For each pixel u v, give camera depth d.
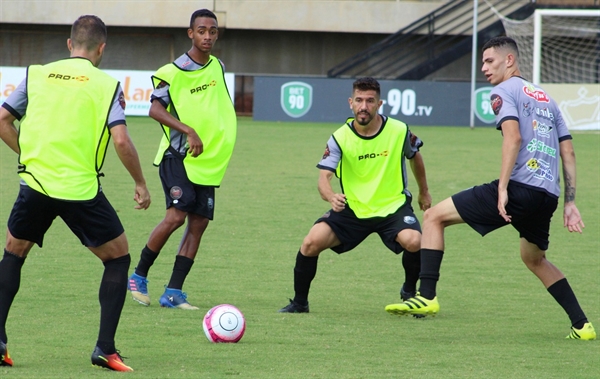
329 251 24.03
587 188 37.88
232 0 90.94
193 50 17.83
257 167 43.16
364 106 16.69
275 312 16.72
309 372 12.12
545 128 14.77
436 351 13.66
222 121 17.75
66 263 21.00
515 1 89.81
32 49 93.38
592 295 18.70
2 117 12.26
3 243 23.84
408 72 83.38
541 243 15.09
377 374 12.08
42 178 11.94
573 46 85.69
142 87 74.62
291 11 91.06
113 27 93.44
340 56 95.56
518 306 17.67
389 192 17.34
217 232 26.36
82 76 12.21
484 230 15.25
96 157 12.19
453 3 89.88
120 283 12.21
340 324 15.70
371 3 91.06
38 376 11.60
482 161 46.47
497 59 15.26
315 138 59.25
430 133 65.81
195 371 12.09
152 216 28.73
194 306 17.05
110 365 11.98
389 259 22.97
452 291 19.12
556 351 13.80
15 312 15.95
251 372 12.07
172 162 17.44
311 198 33.62
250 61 95.38
